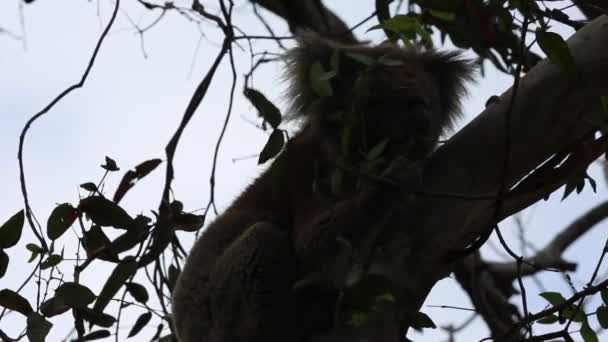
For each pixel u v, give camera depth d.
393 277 4.39
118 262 5.54
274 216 7.77
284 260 7.32
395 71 6.74
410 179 5.21
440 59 7.71
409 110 6.55
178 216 5.70
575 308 5.27
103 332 6.03
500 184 5.02
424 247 5.21
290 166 7.58
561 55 4.62
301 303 7.08
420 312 4.94
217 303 7.46
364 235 6.12
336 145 6.97
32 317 5.00
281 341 7.24
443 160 5.31
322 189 5.77
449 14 5.27
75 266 5.37
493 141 5.21
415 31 5.09
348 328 4.85
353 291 4.31
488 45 5.60
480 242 5.10
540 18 5.57
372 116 6.50
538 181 5.13
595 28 5.30
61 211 5.31
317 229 6.70
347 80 6.86
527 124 5.21
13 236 5.16
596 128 5.12
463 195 4.84
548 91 5.19
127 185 5.71
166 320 7.11
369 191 5.96
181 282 7.87
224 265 7.47
